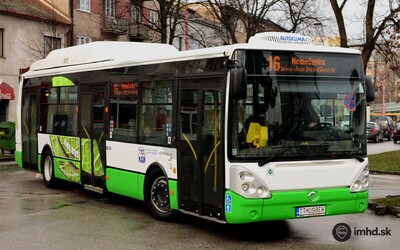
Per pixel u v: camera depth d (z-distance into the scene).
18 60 34.78
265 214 8.53
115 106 11.94
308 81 9.03
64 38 37.09
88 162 12.95
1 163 22.69
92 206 12.15
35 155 15.78
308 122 8.93
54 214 11.14
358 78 9.41
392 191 14.97
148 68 10.87
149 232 9.55
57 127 14.50
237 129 8.59
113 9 41.72
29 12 35.28
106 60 12.74
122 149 11.59
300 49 9.03
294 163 8.72
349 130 9.23
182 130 9.78
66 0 38.72
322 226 10.23
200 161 9.28
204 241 8.94
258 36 9.30
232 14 29.95
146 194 10.80
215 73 8.99
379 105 86.81
